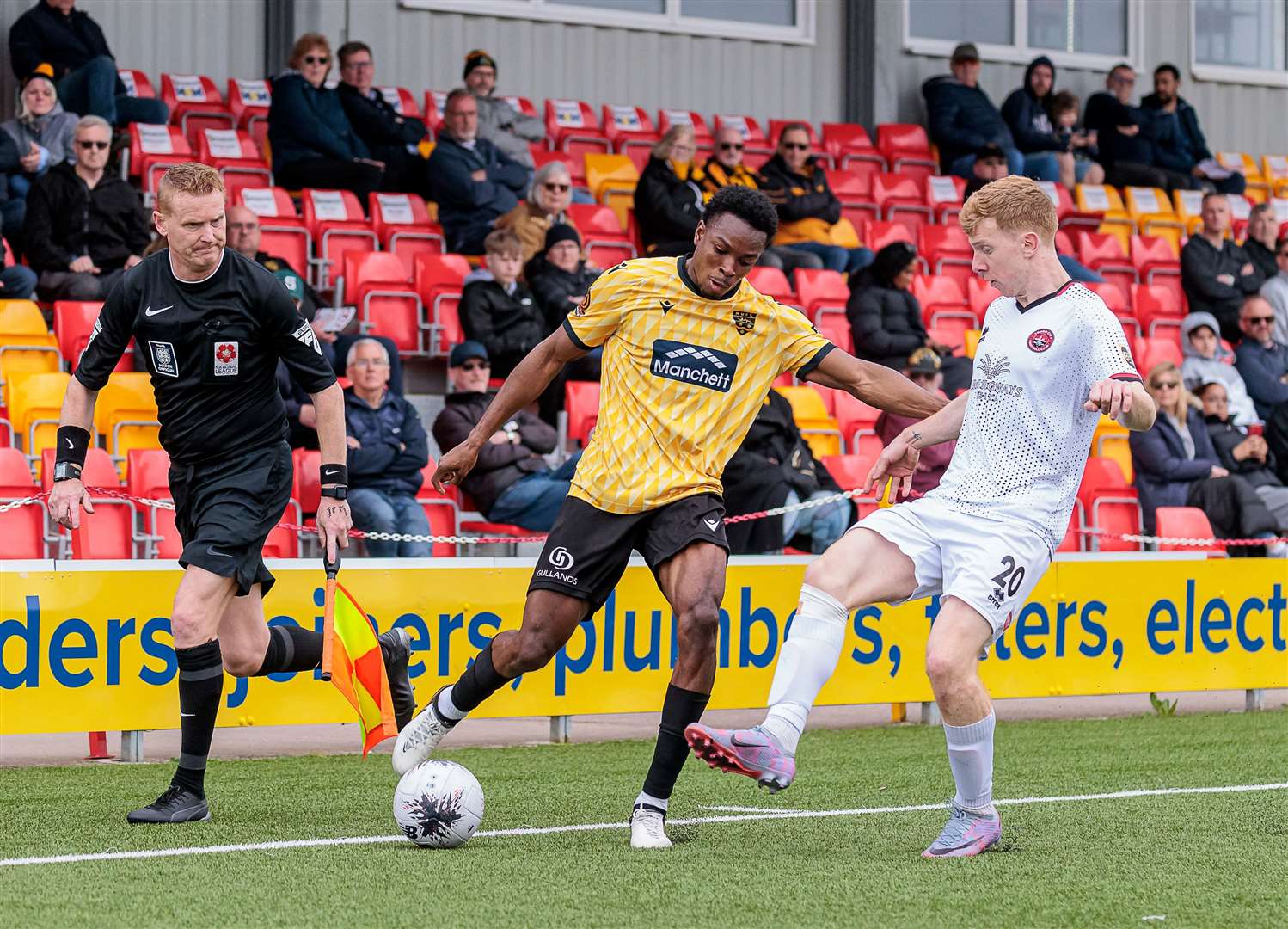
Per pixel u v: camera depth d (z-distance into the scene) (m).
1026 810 18.09
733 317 15.54
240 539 16.69
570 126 49.59
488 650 16.00
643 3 52.66
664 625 24.67
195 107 45.12
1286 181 59.78
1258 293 46.72
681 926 12.20
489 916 12.48
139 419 32.12
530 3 50.75
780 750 14.39
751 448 29.86
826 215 45.19
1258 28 61.41
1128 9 59.44
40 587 21.17
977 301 46.12
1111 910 12.87
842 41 55.56
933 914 12.68
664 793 15.66
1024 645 26.70
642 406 15.54
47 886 13.59
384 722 18.34
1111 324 14.55
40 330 34.19
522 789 19.55
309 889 13.48
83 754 22.81
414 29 49.22
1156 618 27.75
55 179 35.31
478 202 41.69
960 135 52.25
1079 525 36.56
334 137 42.03
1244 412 42.12
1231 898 13.34
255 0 47.94
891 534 15.20
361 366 30.39
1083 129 56.94
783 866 14.57
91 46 41.53
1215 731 25.53
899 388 15.96
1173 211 53.91
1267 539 29.39
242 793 19.03
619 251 43.09
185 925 12.19
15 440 31.78
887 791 19.55
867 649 25.86
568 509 15.73
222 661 17.36
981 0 57.06
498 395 16.30
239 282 16.56
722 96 53.69
